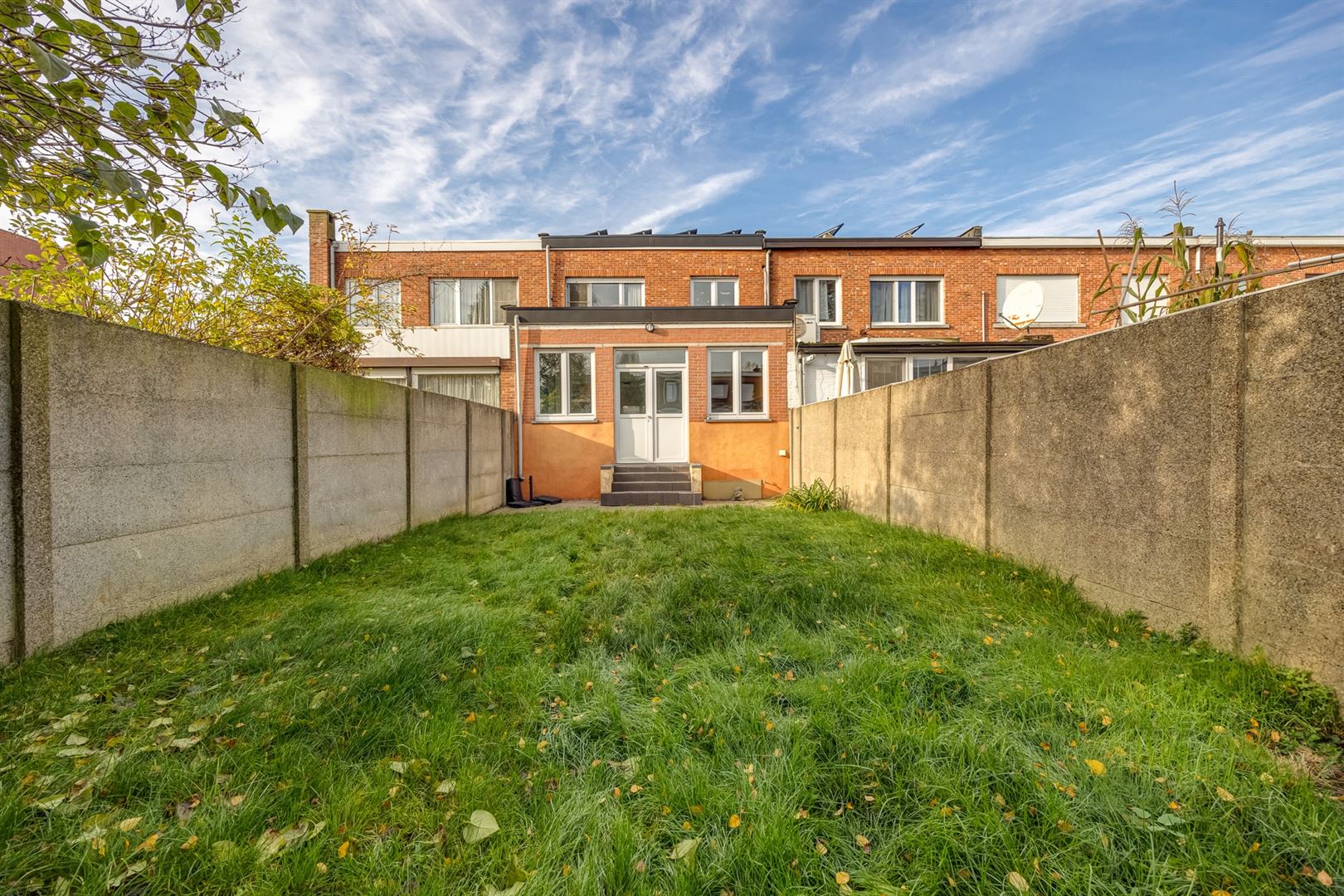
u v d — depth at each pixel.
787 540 5.60
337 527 5.40
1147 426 3.11
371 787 1.72
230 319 5.81
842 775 1.77
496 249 13.18
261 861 1.42
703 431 11.78
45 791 1.67
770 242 13.48
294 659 2.73
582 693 2.40
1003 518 4.59
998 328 13.79
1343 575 2.08
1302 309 2.25
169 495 3.51
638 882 1.38
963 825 1.53
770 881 1.40
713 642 2.99
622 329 11.74
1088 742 1.90
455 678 2.51
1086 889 1.34
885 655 2.66
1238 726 1.99
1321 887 1.34
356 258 10.22
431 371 12.34
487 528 6.91
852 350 10.21
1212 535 2.66
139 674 2.54
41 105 2.18
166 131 2.46
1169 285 4.79
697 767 1.80
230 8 2.45
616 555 5.00
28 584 2.63
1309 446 2.22
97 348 3.02
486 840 1.52
